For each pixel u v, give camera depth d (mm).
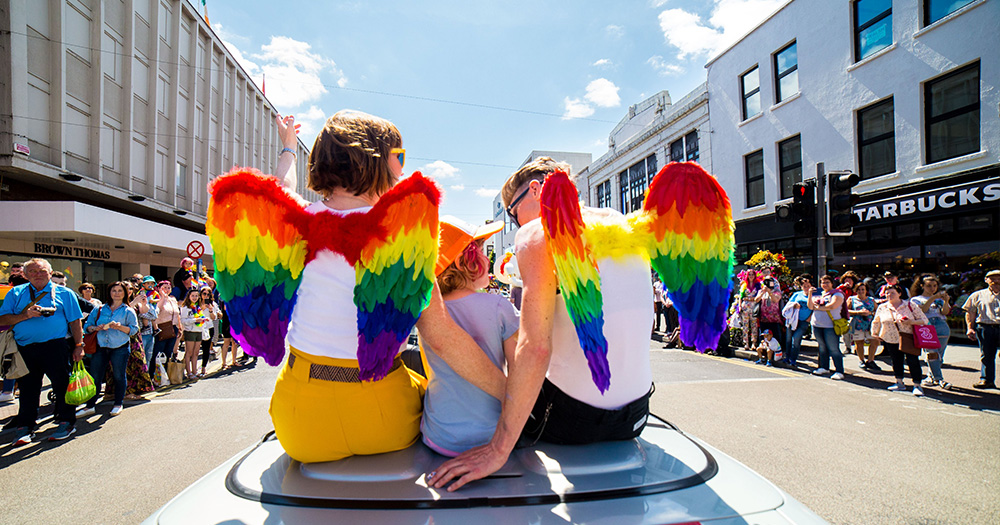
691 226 1373
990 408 5031
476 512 959
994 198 8359
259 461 1237
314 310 1186
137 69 17359
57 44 13812
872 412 4910
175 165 19328
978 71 8914
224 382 6973
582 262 1100
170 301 6820
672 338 10117
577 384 1255
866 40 10883
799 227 7367
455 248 1305
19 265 6512
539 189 1595
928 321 6004
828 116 11664
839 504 2879
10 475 3533
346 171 1257
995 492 3006
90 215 12891
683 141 17578
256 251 1204
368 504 987
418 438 1311
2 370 5004
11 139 12273
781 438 4094
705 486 1073
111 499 3102
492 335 1305
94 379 5234
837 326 6801
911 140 9906
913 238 9859
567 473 1112
